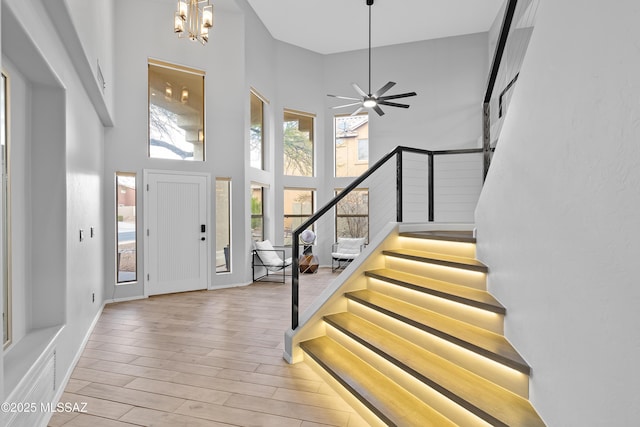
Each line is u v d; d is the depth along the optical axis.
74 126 3.08
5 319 2.20
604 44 0.96
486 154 3.21
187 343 3.49
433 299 2.45
